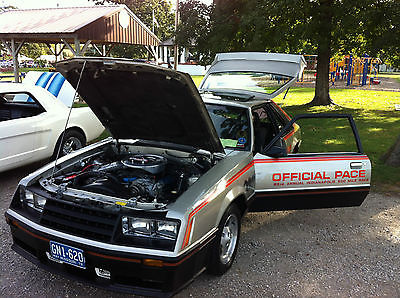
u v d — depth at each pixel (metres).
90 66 3.04
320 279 3.31
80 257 2.58
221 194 3.02
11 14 16.94
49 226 2.75
